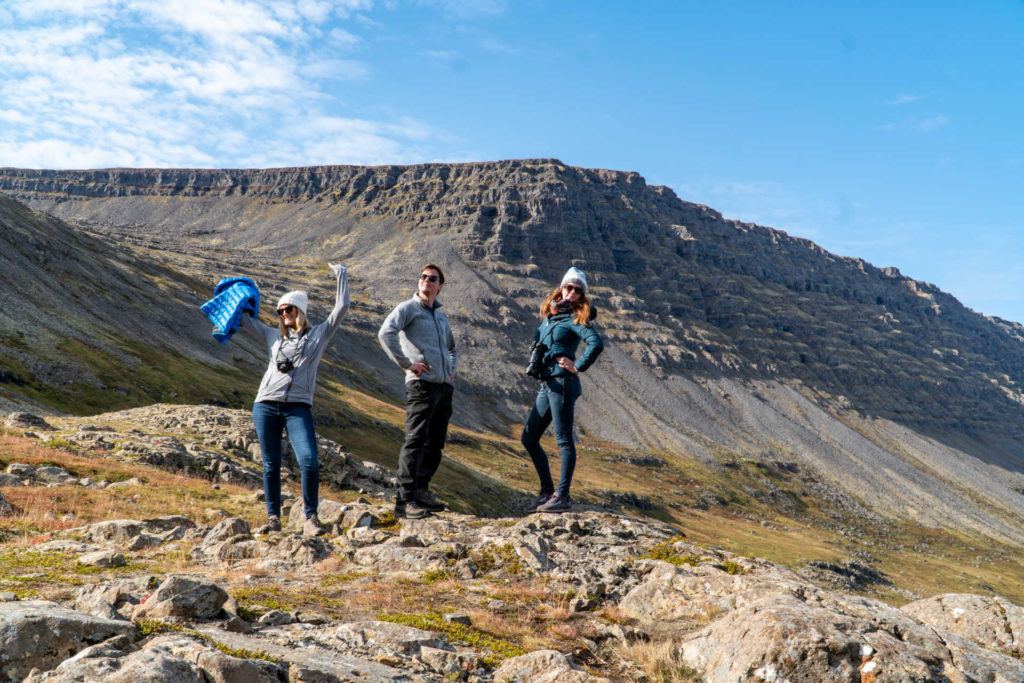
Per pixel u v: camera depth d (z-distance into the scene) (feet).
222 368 467.93
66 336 366.84
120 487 65.72
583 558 29.12
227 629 18.22
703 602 24.47
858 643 18.84
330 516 34.99
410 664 18.45
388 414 499.10
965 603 26.03
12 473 62.95
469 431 607.37
